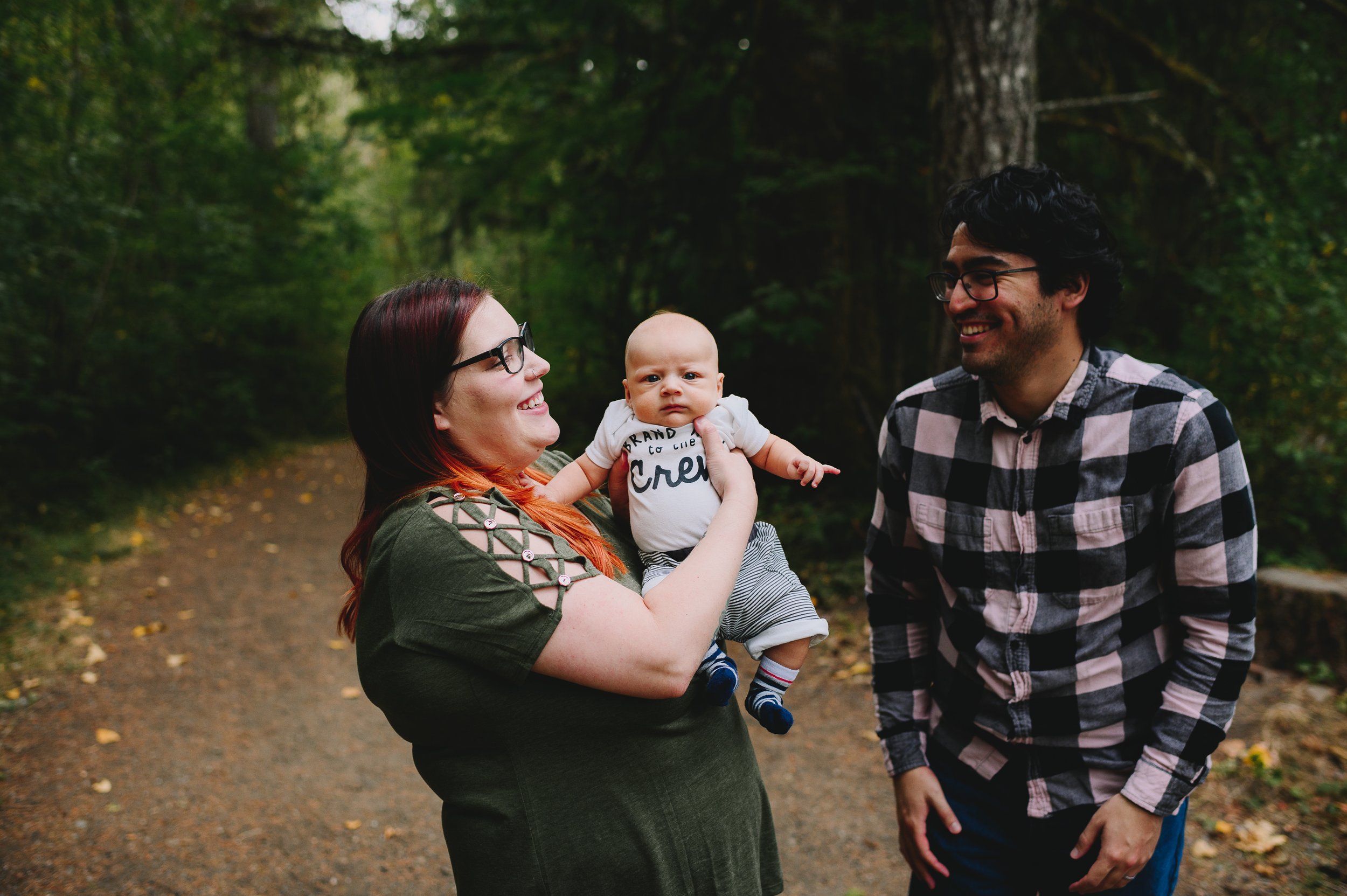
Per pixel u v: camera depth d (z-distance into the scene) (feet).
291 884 10.04
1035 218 4.66
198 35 30.68
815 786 11.62
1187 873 8.93
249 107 42.96
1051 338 4.89
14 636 17.01
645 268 27.40
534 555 3.95
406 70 28.91
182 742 13.39
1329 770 10.41
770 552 5.24
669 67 23.09
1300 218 16.89
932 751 5.83
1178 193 21.56
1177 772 4.83
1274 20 21.16
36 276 24.80
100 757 12.85
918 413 5.56
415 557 3.94
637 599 4.09
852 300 22.17
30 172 24.39
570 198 26.30
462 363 4.25
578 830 4.07
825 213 20.83
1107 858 4.92
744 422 5.06
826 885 9.69
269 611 19.27
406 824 11.25
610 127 24.36
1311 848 9.14
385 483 4.39
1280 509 15.62
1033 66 14.05
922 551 5.83
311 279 43.47
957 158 13.96
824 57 21.11
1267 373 15.89
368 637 4.12
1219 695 4.80
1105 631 5.10
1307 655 12.77
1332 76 19.11
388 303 4.33
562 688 4.01
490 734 4.02
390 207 68.64
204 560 22.99
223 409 35.96
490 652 3.86
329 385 43.04
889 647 5.98
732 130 23.59
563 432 28.71
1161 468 4.84
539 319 33.99
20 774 12.26
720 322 21.52
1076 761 5.22
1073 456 5.02
